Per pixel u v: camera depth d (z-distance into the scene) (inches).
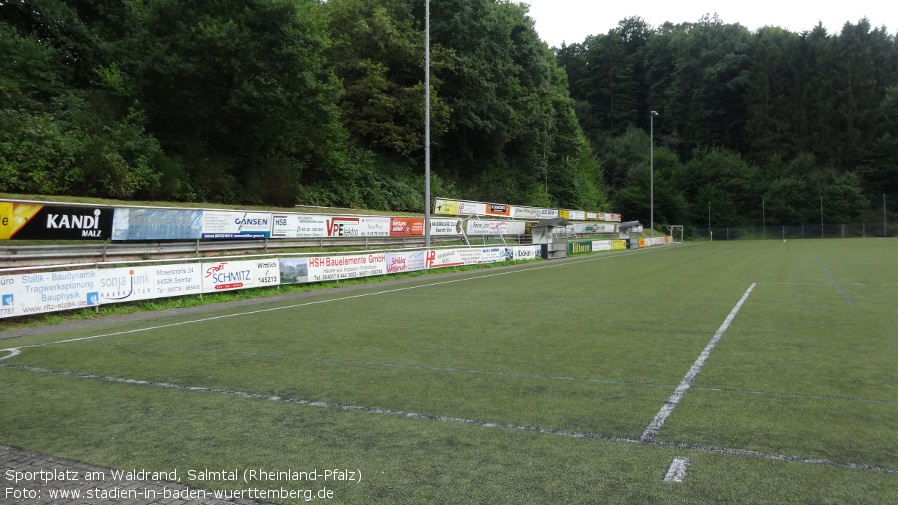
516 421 205.9
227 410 223.3
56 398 242.2
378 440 188.4
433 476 159.0
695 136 3934.5
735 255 1430.9
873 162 3257.9
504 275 928.3
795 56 3595.0
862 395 233.1
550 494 146.4
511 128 2069.4
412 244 1245.7
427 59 971.3
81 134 884.6
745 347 334.6
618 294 633.6
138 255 712.4
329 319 468.1
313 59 1264.8
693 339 363.3
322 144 1368.1
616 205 3267.7
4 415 219.5
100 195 855.1
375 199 1515.7
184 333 407.5
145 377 278.1
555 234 1823.3
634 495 145.4
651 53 4404.5
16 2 1049.5
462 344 354.9
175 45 1047.0
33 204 579.2
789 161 3484.3
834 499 142.7
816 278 784.9
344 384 260.5
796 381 256.2
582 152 3095.5
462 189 1977.1
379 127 1651.1
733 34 3949.3
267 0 1088.2
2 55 944.3
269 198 1175.6
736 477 155.8
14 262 579.5
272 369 291.7
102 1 1213.1
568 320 450.9
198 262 616.1
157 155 975.6
